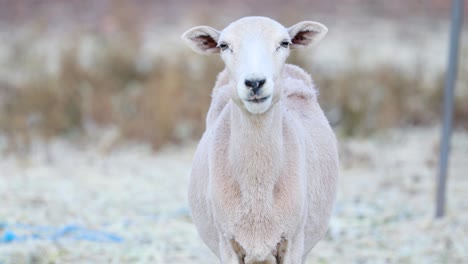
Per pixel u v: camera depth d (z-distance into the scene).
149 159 25.23
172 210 19.67
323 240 17.67
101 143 26.67
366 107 28.67
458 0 18.42
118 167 24.11
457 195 21.14
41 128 27.39
